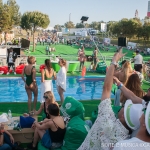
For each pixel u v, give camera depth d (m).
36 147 4.83
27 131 5.04
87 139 2.61
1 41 35.12
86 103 8.64
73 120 4.82
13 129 5.00
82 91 11.97
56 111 4.47
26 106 8.20
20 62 15.77
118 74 5.82
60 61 7.80
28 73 6.97
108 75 2.48
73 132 4.37
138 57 12.69
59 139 4.45
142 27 47.28
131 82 4.82
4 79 13.49
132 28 48.91
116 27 52.75
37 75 14.37
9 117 5.62
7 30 33.81
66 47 41.44
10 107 8.02
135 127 2.35
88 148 2.55
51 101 5.26
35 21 34.22
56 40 48.91
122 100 4.66
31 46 39.22
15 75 13.95
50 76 7.43
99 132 2.41
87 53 33.16
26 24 35.72
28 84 7.04
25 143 5.10
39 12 35.34
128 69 5.73
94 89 12.44
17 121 5.45
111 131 2.35
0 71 14.16
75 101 5.25
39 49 34.94
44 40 47.97
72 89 12.33
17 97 10.52
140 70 8.58
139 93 4.79
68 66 15.56
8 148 4.60
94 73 15.90
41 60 21.58
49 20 36.22
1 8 32.88
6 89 11.84
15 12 40.69
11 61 14.59
